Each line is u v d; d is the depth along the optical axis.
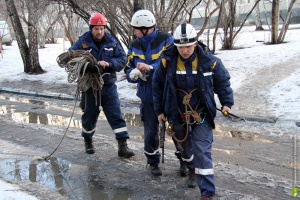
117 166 5.20
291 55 12.14
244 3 33.78
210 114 3.85
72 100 10.09
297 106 7.34
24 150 5.99
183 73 3.80
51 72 14.13
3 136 6.80
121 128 5.47
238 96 8.50
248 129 6.60
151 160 4.79
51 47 25.17
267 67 10.80
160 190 4.41
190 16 10.94
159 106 4.18
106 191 4.45
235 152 5.59
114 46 5.23
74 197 4.31
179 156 4.70
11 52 22.64
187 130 3.88
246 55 13.01
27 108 9.23
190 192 4.33
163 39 4.48
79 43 5.23
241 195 4.19
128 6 11.66
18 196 4.10
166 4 12.77
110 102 5.39
